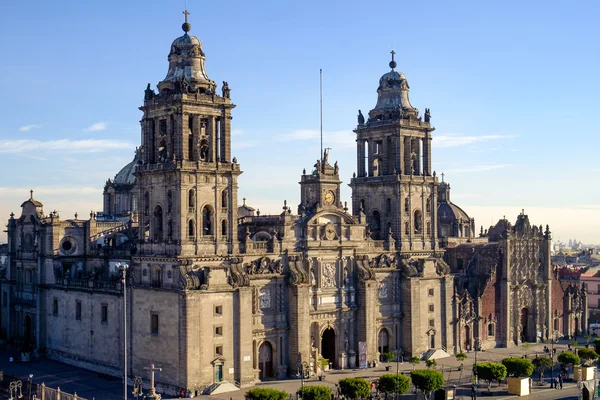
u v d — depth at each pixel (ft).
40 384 385.50
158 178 389.39
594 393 353.92
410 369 432.25
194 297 367.86
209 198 386.11
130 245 437.99
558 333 551.18
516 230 524.11
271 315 407.44
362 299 440.04
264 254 406.82
